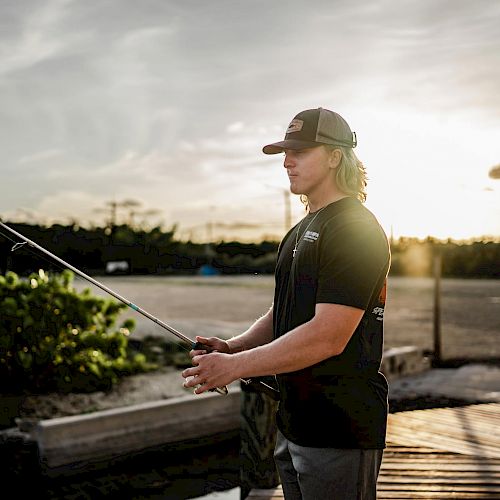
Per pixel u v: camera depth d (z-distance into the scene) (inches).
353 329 72.7
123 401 287.4
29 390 294.8
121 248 2470.5
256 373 73.8
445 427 189.8
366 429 75.4
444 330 576.4
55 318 296.5
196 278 1934.1
